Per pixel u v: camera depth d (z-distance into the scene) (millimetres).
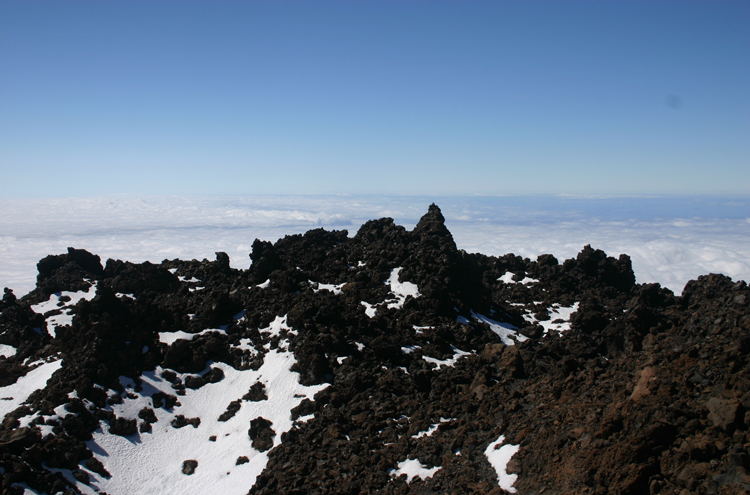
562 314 80375
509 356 53250
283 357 57781
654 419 28750
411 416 48000
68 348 58438
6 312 66438
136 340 58875
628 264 91312
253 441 48031
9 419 46406
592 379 39875
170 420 51562
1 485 38438
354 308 68188
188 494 42781
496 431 39750
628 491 26234
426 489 36000
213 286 75188
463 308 71438
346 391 52344
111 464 45094
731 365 29484
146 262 73938
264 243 81000
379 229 92000
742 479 23594
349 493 38094
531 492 30844
